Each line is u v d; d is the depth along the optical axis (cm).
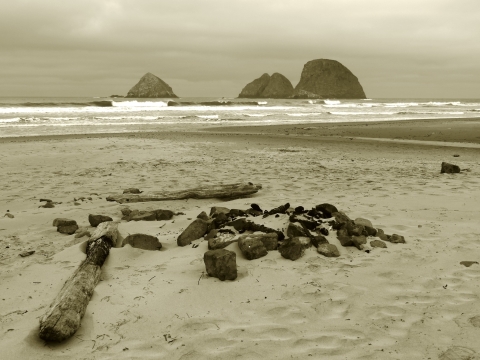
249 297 429
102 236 548
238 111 5256
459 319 379
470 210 731
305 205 762
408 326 371
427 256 525
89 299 416
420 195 858
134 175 1137
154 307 408
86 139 2062
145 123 3281
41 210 767
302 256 522
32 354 341
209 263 470
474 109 6894
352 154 1639
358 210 734
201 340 354
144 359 330
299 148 1828
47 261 518
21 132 2491
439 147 1884
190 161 1406
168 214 700
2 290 445
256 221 613
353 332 363
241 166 1300
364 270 488
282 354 333
